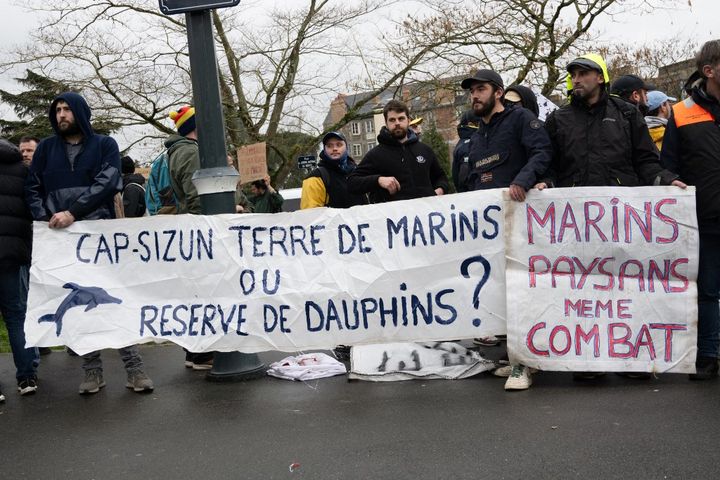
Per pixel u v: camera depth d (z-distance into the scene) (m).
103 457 4.04
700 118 4.94
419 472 3.51
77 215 5.45
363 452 3.83
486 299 5.23
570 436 3.87
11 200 5.50
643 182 5.09
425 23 16.39
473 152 5.49
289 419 4.51
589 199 5.02
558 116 5.14
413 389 5.06
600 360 4.98
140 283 5.54
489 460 3.60
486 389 4.95
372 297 5.35
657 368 4.94
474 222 5.24
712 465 3.39
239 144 17.23
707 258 4.99
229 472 3.68
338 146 6.73
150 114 17.09
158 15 16.38
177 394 5.36
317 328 5.41
